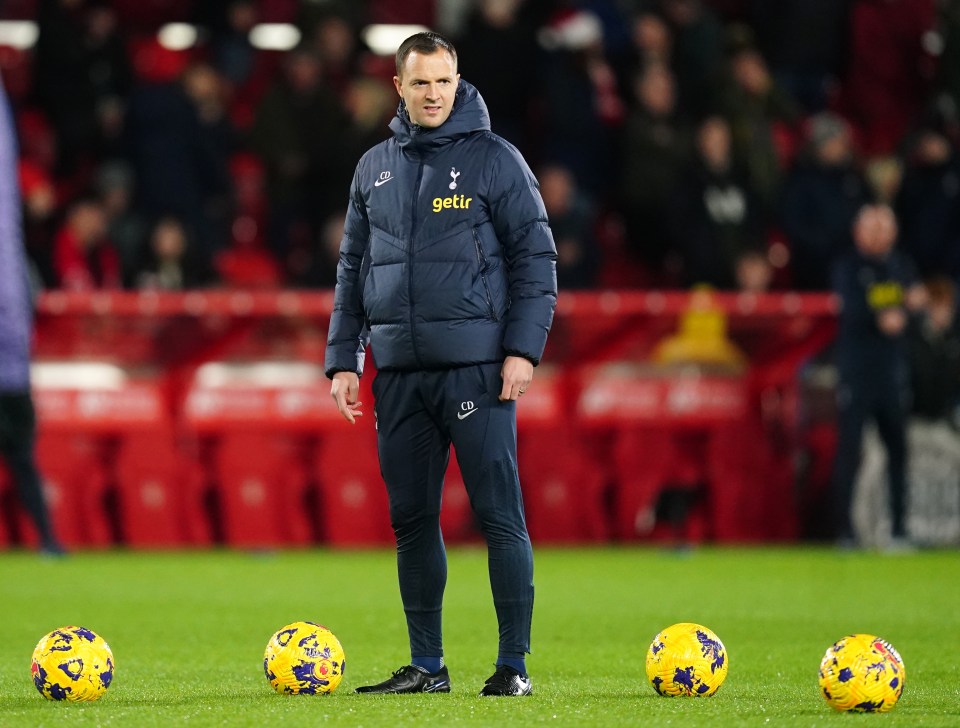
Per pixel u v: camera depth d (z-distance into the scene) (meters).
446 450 23.67
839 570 48.91
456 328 22.80
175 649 30.19
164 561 51.59
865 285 55.34
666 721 20.33
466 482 23.19
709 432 61.34
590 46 71.75
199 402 58.34
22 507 55.78
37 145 71.56
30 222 60.22
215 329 57.69
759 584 44.47
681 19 72.56
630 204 68.00
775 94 72.44
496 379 22.97
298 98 67.88
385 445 23.56
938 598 40.72
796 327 60.53
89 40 69.50
